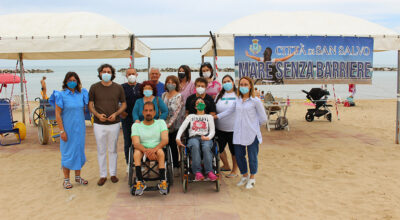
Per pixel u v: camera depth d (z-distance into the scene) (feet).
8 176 19.02
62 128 15.96
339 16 29.84
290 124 38.24
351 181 17.63
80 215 13.44
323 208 14.14
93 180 18.06
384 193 15.75
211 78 18.71
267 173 19.26
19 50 23.17
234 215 13.33
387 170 19.54
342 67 25.62
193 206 14.24
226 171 19.47
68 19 26.63
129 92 17.63
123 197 15.34
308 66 25.29
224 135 17.80
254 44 24.77
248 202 14.76
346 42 25.49
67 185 16.66
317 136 30.53
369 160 21.88
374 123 38.40
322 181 17.74
